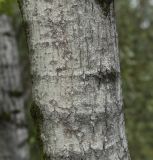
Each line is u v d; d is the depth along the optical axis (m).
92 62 2.53
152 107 9.66
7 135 7.30
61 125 2.54
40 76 2.57
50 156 2.58
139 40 10.12
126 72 9.08
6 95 7.35
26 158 7.43
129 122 9.30
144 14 10.19
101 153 2.55
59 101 2.53
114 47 2.61
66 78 2.52
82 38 2.52
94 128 2.54
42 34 2.54
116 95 2.60
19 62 8.34
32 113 2.62
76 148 2.53
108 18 2.58
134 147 9.54
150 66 9.98
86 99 2.52
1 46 7.44
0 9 6.27
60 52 2.52
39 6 2.54
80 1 2.51
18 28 8.88
